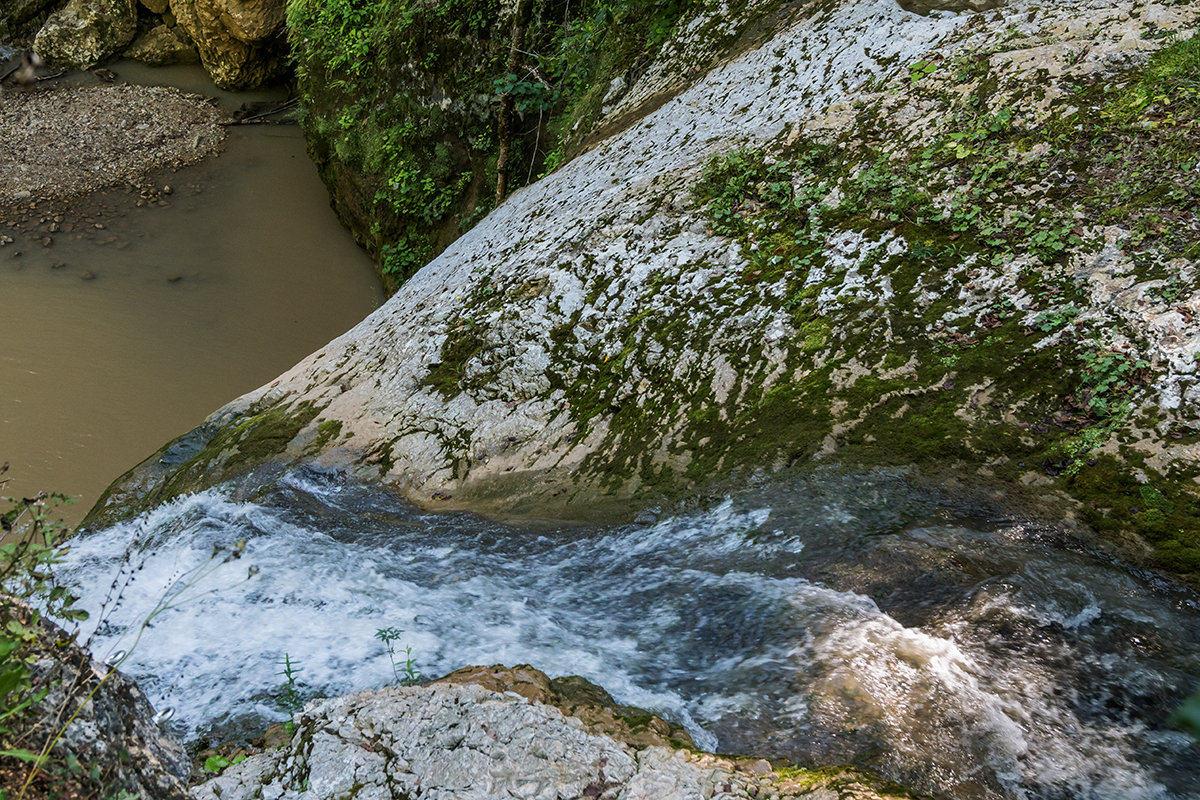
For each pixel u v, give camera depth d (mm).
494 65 13297
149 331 13555
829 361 5957
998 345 5531
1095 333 5293
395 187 14383
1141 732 3354
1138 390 4945
